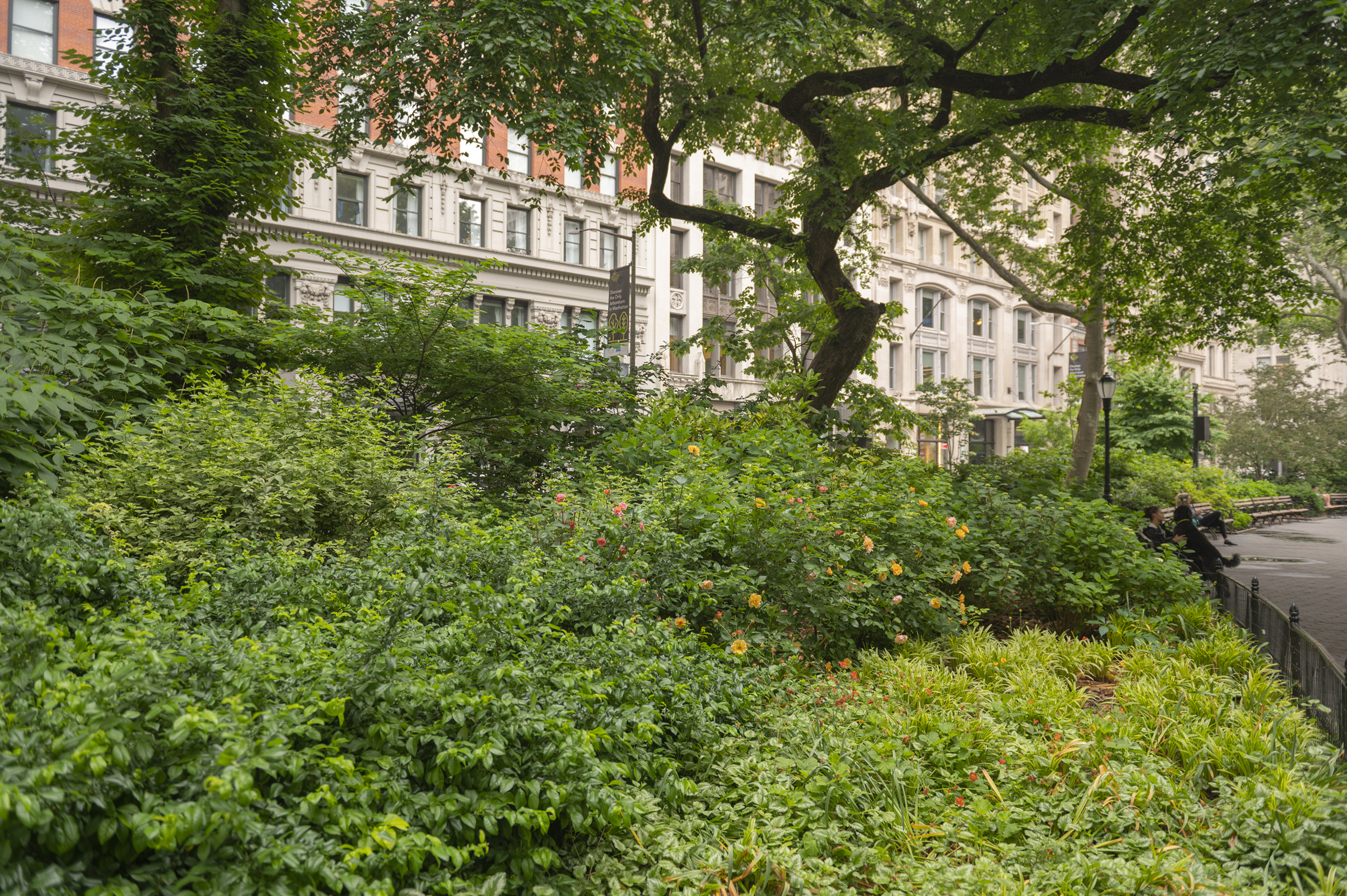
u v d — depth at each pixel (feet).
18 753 7.16
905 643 21.66
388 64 31.96
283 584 14.52
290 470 21.40
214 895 7.36
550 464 30.58
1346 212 33.68
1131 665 20.89
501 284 91.50
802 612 20.25
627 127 49.06
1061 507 29.78
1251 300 47.85
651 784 12.76
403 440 27.43
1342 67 28.35
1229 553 67.72
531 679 12.04
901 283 132.26
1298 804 11.79
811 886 10.48
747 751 14.29
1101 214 50.67
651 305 103.45
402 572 14.42
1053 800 13.19
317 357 32.17
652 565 18.81
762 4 36.86
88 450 22.38
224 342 31.83
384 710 10.40
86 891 6.97
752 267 63.57
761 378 58.49
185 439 21.94
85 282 31.42
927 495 29.50
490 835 10.25
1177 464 104.78
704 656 16.53
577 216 97.50
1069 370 163.32
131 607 12.16
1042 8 38.81
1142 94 32.63
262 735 8.59
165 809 7.47
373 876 8.63
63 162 64.23
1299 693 18.81
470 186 88.99
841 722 15.81
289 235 77.51
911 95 45.70
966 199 64.64
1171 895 10.48
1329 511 134.51
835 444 43.21
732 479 26.96
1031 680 18.92
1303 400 140.15
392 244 83.51
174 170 33.94
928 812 12.93
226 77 34.88
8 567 12.29
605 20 31.24
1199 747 14.90
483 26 30.01
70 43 68.85
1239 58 28.58
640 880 10.25
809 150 55.31
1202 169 44.06
